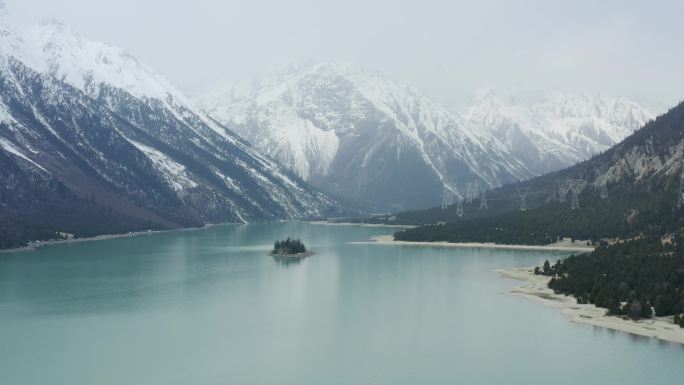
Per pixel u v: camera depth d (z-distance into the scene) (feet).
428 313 590.96
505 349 481.05
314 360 464.65
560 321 551.59
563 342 492.54
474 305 620.49
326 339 513.45
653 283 600.39
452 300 645.10
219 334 529.86
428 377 429.79
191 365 456.45
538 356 463.83
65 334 531.91
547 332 519.19
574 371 434.71
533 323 547.08
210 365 456.04
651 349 472.44
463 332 526.57
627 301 582.35
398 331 533.14
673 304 556.51
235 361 464.24
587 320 551.18
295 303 641.40
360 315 588.09
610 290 603.67
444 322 558.15
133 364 459.32
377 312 598.75
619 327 528.63
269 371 444.14
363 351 483.51
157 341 511.81
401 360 462.19
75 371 446.60
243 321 570.46
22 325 560.61
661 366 440.04
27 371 447.01
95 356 476.13
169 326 555.28
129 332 537.65
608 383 413.80
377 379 427.74
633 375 426.10
